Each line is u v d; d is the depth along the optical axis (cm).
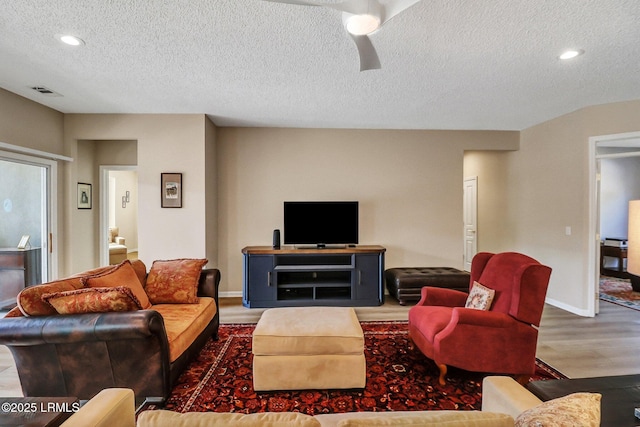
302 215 443
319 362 216
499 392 127
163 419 75
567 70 278
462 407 205
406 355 280
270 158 471
